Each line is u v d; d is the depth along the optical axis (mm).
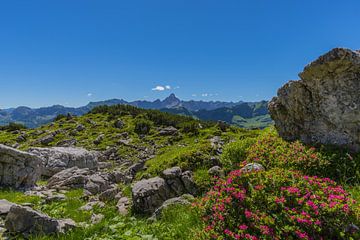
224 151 19109
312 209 8375
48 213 14445
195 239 9289
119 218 13406
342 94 15922
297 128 18250
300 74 17344
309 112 17547
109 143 52469
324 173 13852
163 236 10547
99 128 65062
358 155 14312
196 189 15586
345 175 13391
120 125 65438
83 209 15117
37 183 25234
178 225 10953
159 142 51062
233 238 8398
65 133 62219
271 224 8305
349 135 15609
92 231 11477
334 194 9281
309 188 9414
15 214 10945
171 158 19672
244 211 9055
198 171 16688
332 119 16328
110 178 22359
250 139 19922
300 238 7734
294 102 18109
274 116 19938
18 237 10594
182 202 13453
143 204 14570
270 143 17969
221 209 9375
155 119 68312
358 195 11336
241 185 10148
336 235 8016
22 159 23422
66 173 24938
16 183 22844
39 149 34000
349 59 15117
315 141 16906
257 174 10312
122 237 10711
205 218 9867
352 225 8086
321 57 16016
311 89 17188
